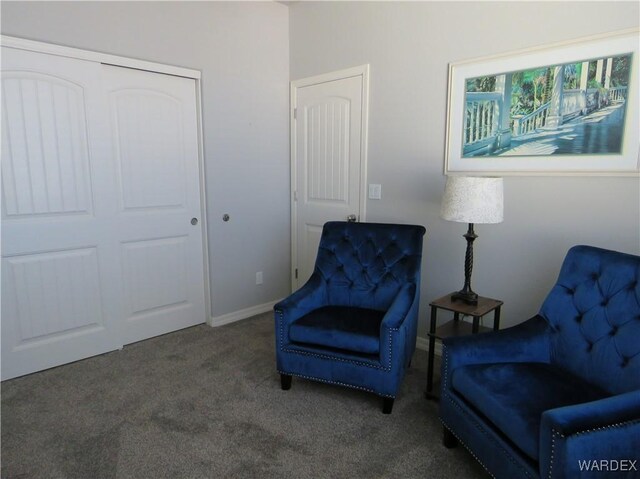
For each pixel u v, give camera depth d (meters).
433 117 2.81
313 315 2.46
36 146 2.47
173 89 3.05
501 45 2.47
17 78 2.37
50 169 2.54
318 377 2.31
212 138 3.25
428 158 2.87
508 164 2.51
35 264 2.55
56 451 1.90
